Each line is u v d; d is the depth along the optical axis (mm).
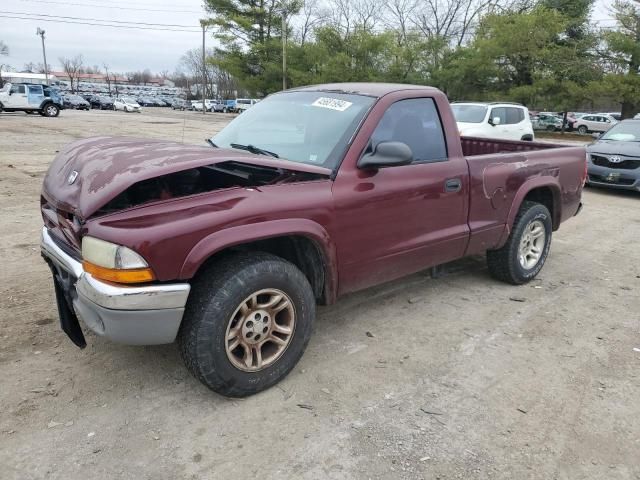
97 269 2607
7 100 31828
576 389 3260
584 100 31875
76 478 2424
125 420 2834
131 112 52219
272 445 2680
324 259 3297
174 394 3078
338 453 2635
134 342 2697
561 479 2506
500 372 3438
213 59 45156
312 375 3330
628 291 5016
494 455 2650
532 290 4957
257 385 3057
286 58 41156
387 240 3650
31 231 6305
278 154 3627
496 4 42312
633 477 2529
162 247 2596
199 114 54156
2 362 3348
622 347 3834
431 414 2965
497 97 33656
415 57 36500
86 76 136625
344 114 3648
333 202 3242
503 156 4531
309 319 3230
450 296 4715
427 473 2518
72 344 3598
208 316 2770
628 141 11023
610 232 7555
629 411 3045
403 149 3240
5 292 4418
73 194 2875
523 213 4828
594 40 31641
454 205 4105
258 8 44219
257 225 2883
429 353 3660
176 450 2623
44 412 2875
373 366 3463
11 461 2510
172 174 2854
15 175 10312
